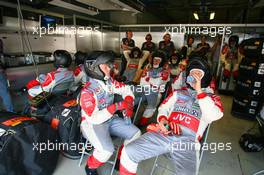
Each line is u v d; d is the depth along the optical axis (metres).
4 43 3.08
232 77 4.61
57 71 2.17
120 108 1.51
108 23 5.33
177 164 1.36
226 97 4.57
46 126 1.65
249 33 4.59
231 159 2.08
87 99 1.45
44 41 3.81
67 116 1.85
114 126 1.66
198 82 1.32
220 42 4.88
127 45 4.54
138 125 2.70
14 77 2.83
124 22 6.27
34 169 1.54
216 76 4.90
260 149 2.16
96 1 3.21
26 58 3.07
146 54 3.78
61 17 4.12
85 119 1.57
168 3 5.31
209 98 1.30
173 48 4.52
